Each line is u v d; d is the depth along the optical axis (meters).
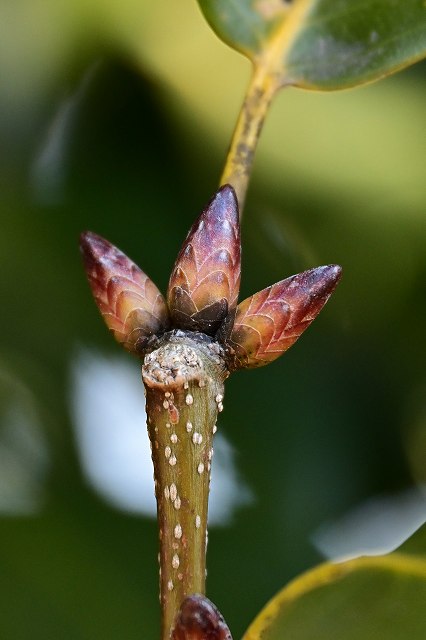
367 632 0.20
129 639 0.24
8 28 0.26
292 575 0.26
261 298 0.19
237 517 0.26
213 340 0.19
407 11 0.22
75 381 0.26
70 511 0.25
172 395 0.19
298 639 0.20
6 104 0.26
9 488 0.25
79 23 0.26
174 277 0.19
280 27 0.22
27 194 0.26
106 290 0.19
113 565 0.25
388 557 0.20
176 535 0.19
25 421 0.26
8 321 0.26
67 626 0.24
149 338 0.19
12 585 0.24
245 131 0.21
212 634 0.18
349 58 0.22
